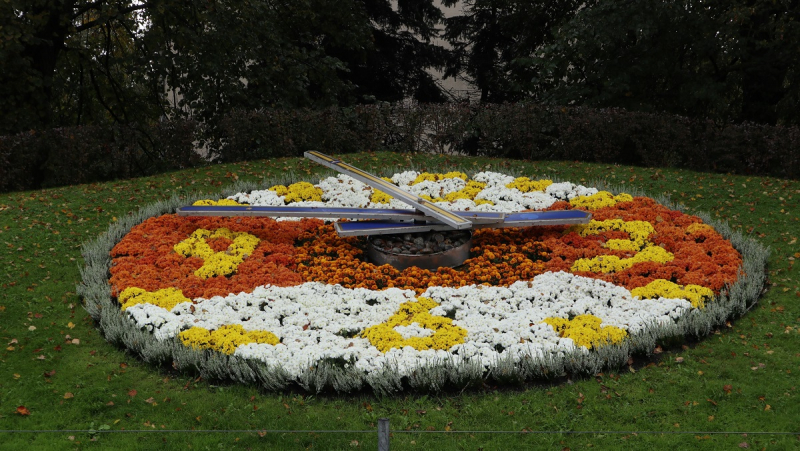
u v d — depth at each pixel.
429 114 17.73
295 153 17.77
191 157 16.94
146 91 22.17
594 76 19.66
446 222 10.35
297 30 22.95
